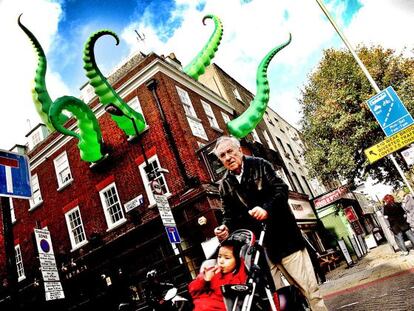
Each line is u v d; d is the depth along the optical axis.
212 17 18.70
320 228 22.89
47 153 18.81
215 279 2.71
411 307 4.52
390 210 10.39
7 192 4.20
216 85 23.55
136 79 15.73
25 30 13.73
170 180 14.00
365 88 20.03
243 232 2.68
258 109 16.38
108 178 15.97
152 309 6.04
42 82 14.25
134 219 14.61
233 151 3.21
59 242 17.22
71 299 15.67
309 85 22.67
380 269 9.35
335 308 6.28
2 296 18.48
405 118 8.91
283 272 3.02
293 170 27.53
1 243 19.67
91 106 16.95
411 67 19.22
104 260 15.16
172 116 14.72
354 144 20.14
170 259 13.12
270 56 16.75
